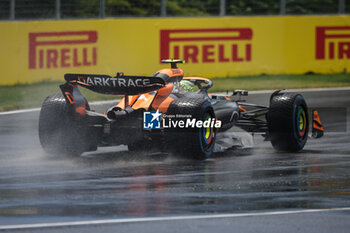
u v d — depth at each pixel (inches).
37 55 2935.5
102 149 1505.9
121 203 959.0
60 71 2977.4
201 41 3127.5
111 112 1296.8
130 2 3287.4
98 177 1159.6
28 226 834.2
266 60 3218.5
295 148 1489.9
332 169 1259.8
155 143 1417.3
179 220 865.5
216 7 3270.2
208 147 1374.3
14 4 2992.1
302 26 3238.2
